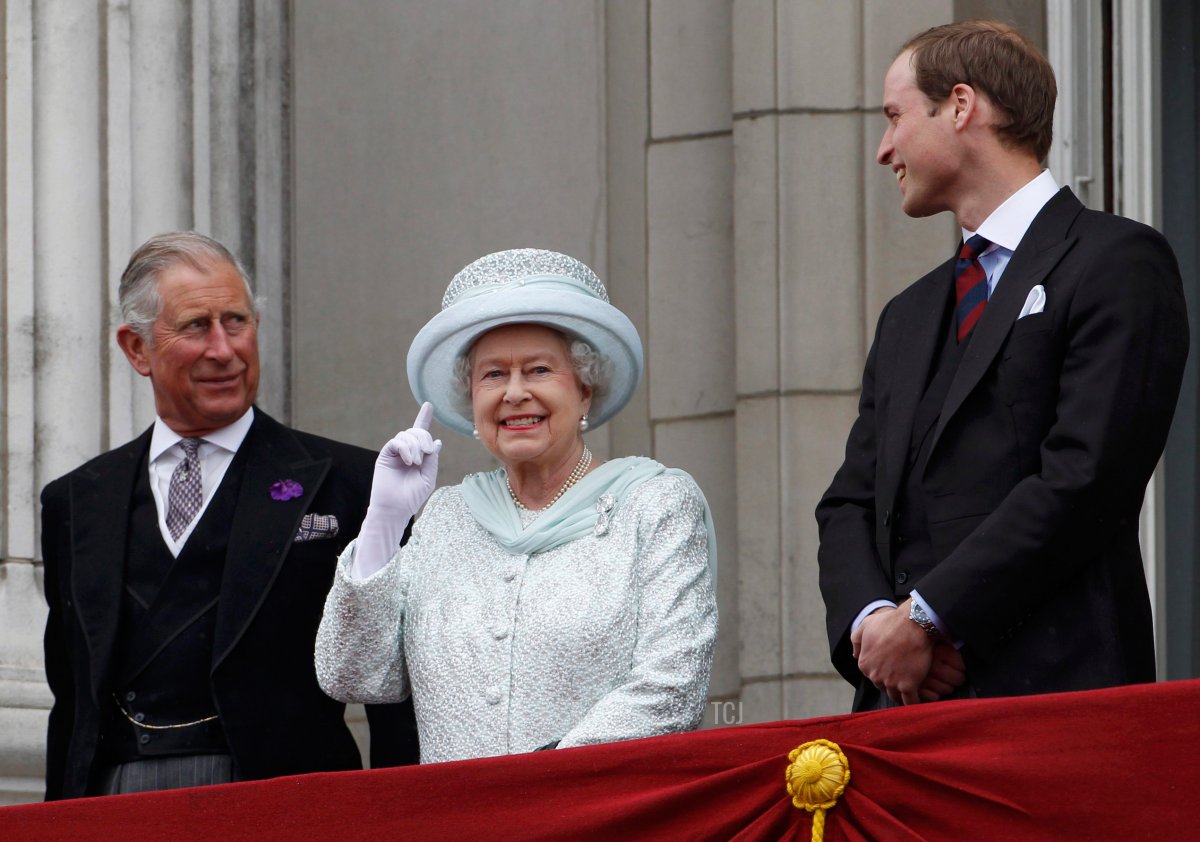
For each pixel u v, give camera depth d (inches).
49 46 860.6
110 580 630.5
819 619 844.0
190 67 872.9
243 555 625.3
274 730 615.8
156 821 540.7
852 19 863.7
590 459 578.6
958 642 515.2
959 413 540.7
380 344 919.0
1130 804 476.1
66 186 851.4
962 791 487.2
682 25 902.4
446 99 930.7
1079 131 833.5
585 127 916.0
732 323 884.6
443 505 587.2
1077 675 516.1
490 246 919.0
